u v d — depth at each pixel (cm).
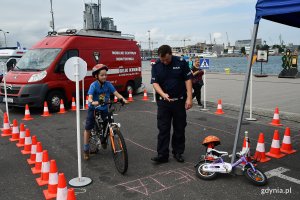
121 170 542
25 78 1131
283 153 640
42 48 1260
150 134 821
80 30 1302
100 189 486
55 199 454
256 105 1230
